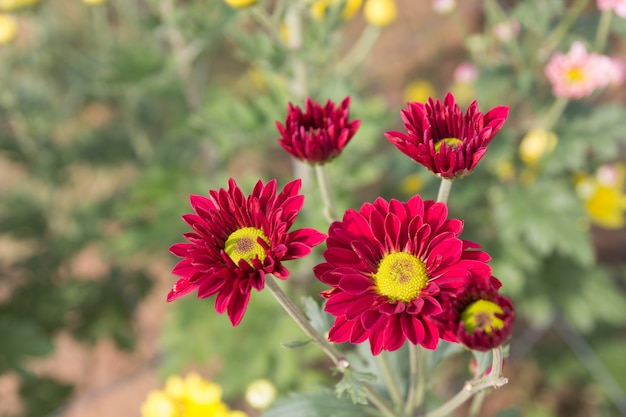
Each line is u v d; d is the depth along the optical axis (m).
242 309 0.29
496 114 0.31
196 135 0.73
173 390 0.50
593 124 0.68
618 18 0.60
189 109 0.83
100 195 1.08
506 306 0.28
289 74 0.63
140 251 0.89
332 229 0.31
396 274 0.30
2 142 0.92
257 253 0.30
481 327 0.28
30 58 0.91
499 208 0.73
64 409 0.89
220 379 0.74
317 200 0.66
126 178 1.13
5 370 0.75
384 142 1.08
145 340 1.01
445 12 0.75
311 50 0.61
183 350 0.77
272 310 0.77
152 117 1.02
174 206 0.81
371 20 0.74
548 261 0.86
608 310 0.84
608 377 0.90
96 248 1.09
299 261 0.74
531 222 0.70
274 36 0.63
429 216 0.31
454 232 0.30
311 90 0.68
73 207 0.98
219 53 1.33
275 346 0.74
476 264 0.29
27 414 0.88
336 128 0.36
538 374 0.95
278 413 0.39
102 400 0.96
